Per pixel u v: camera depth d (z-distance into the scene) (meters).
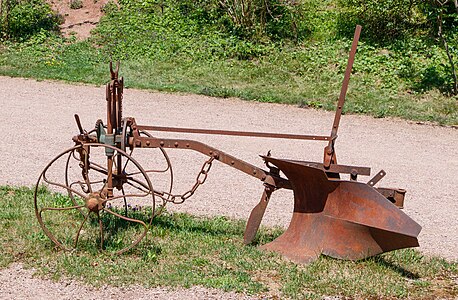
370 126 13.80
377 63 17.03
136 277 5.96
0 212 7.45
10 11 19.42
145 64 17.53
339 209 6.55
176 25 19.38
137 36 18.91
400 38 18.36
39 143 11.22
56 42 18.64
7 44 18.55
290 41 18.59
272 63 17.41
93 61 17.73
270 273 6.23
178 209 8.27
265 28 18.89
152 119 13.17
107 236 6.83
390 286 6.06
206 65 17.48
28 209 7.60
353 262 6.47
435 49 17.55
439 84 16.06
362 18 18.81
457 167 11.30
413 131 13.60
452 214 8.88
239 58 17.86
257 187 9.50
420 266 6.69
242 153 11.19
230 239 7.14
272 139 12.28
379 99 15.46
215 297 5.69
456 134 13.58
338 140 12.58
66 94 15.07
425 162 11.49
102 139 6.56
